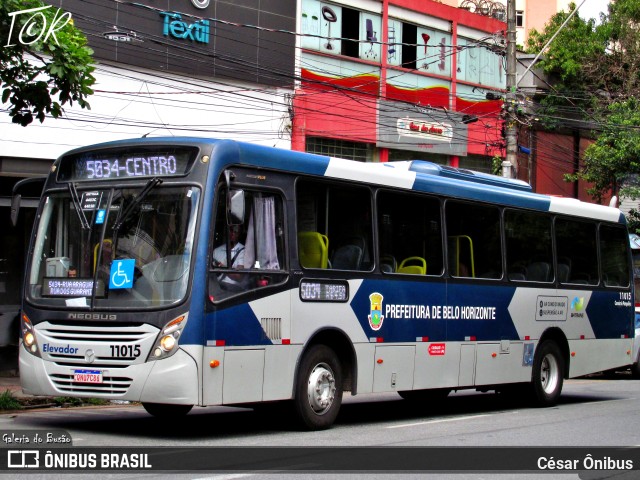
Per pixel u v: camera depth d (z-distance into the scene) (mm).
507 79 21703
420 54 26453
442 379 11867
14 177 17297
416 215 11672
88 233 9266
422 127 26109
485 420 11922
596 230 15547
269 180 9633
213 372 8742
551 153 30750
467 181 12953
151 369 8594
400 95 25594
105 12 18750
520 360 13422
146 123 19422
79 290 9125
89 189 9438
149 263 8891
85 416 11406
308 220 10086
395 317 11102
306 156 10125
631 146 27625
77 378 8930
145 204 9102
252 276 9273
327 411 10203
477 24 28297
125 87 19062
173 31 19859
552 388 14164
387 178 11211
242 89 21219
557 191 30906
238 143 9320
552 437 10180
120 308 8828
